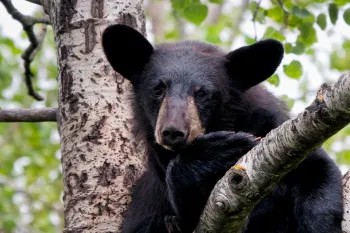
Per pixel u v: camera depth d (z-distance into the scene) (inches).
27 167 1103.0
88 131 485.1
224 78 445.4
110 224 473.4
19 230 986.7
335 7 627.8
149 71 449.1
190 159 392.8
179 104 410.0
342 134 981.2
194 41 484.4
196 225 396.2
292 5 663.8
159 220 469.7
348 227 414.6
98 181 479.2
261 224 446.0
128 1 510.0
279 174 322.7
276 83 607.5
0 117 550.9
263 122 448.5
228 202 333.7
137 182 482.0
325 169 422.6
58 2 506.6
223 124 442.3
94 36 498.0
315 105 299.4
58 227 1080.8
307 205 420.8
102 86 490.9
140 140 469.4
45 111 555.2
